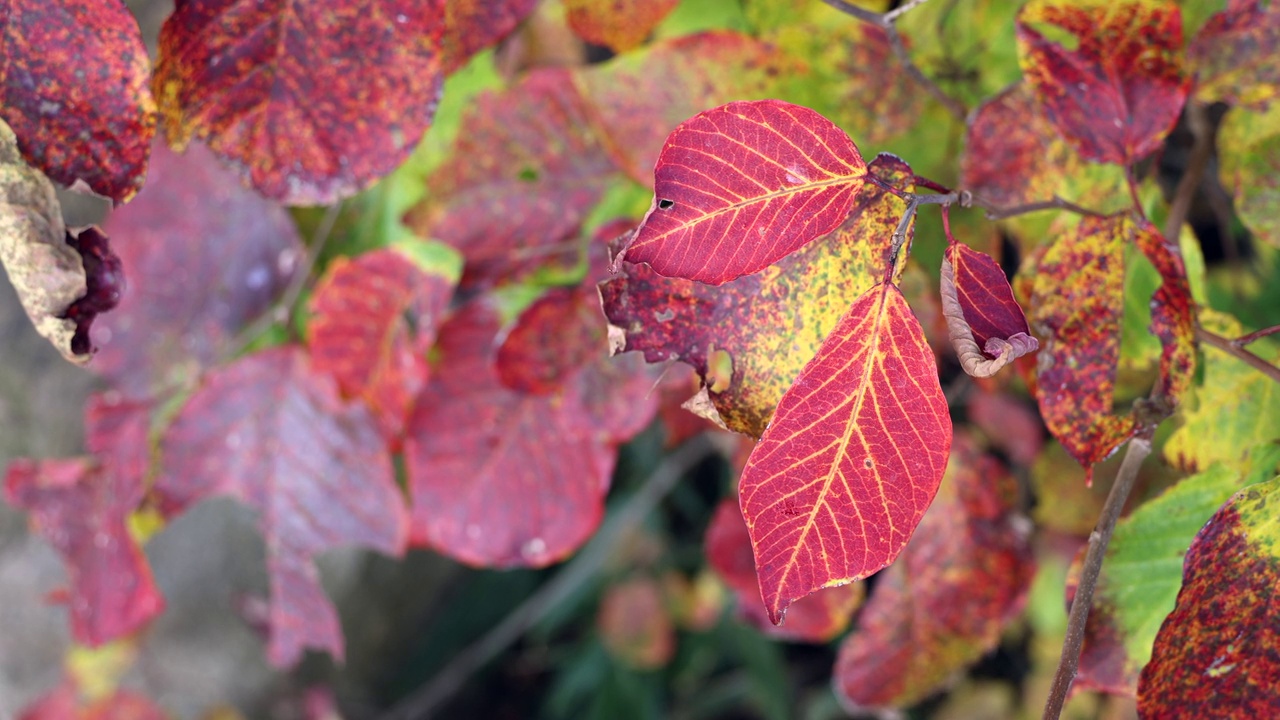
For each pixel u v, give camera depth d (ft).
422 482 1.93
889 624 1.95
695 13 2.00
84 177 1.51
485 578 5.30
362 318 1.92
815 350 1.46
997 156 1.73
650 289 1.47
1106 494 2.06
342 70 1.57
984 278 1.40
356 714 4.82
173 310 2.03
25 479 2.04
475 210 1.88
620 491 4.88
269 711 4.38
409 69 1.57
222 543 3.99
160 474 2.00
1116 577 1.64
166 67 1.54
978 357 1.36
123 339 2.02
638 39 1.79
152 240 2.00
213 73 1.56
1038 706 3.68
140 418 2.03
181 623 4.05
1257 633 1.49
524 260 1.89
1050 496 2.12
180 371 2.04
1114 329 1.57
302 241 2.03
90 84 1.50
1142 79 1.61
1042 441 2.37
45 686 3.92
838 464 1.39
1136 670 1.63
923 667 1.96
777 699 4.60
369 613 4.68
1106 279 1.57
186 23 1.54
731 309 1.47
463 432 1.92
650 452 4.42
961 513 1.93
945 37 1.85
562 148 1.86
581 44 2.04
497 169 1.87
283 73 1.57
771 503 1.39
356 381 1.94
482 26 1.72
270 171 1.59
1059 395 1.57
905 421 1.38
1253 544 1.49
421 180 1.99
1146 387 1.89
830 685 4.69
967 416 2.40
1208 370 1.64
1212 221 2.62
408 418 1.93
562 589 4.66
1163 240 1.57
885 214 1.44
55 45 1.49
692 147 1.38
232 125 1.57
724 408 1.47
